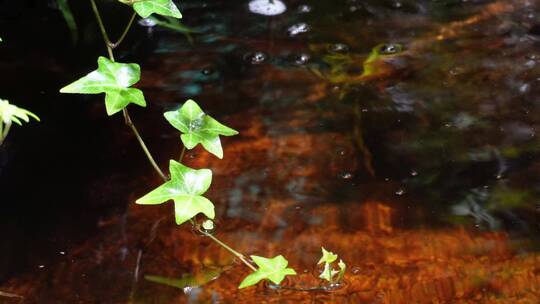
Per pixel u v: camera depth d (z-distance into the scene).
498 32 1.04
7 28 1.04
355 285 0.84
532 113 0.95
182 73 1.00
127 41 1.03
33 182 0.90
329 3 1.09
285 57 1.02
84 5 1.07
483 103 0.96
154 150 0.93
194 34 1.05
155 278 0.85
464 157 0.92
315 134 0.94
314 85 0.99
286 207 0.89
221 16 1.07
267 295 0.84
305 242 0.87
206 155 0.93
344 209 0.89
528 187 0.90
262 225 0.88
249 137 0.94
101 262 0.86
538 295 0.84
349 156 0.92
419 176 0.91
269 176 0.91
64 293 0.84
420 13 1.07
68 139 0.94
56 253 0.86
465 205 0.89
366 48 1.03
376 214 0.88
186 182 0.83
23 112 0.82
